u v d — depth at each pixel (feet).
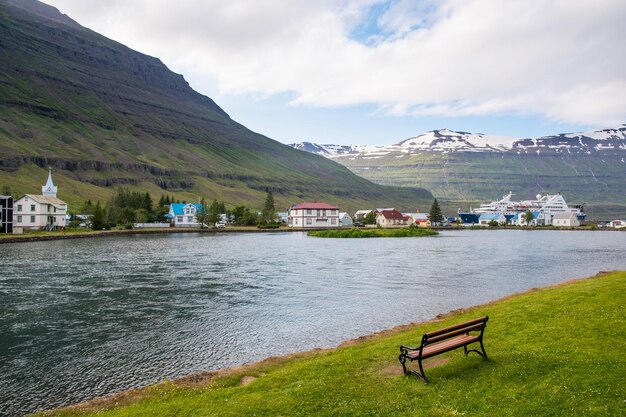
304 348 94.89
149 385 74.18
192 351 93.61
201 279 187.32
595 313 89.92
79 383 76.54
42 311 129.49
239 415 49.67
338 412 49.44
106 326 113.50
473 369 61.67
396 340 85.35
